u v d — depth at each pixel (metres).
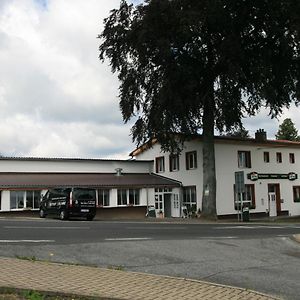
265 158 51.03
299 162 53.88
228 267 11.12
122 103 40.16
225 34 37.31
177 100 37.09
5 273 8.91
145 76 39.25
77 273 9.25
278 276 10.17
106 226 23.62
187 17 34.47
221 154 47.81
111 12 39.81
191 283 8.75
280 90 39.75
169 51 36.00
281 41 36.28
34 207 41.62
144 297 7.54
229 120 39.72
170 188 48.94
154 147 53.22
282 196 51.66
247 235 19.75
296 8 35.28
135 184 46.78
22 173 46.38
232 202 47.97
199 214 44.81
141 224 27.48
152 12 35.84
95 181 46.38
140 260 11.67
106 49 39.94
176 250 13.43
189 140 43.84
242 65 38.16
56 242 14.52
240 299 7.68
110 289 7.96
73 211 33.59
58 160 48.47
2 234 17.25
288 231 22.75
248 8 36.91
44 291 7.43
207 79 40.00
